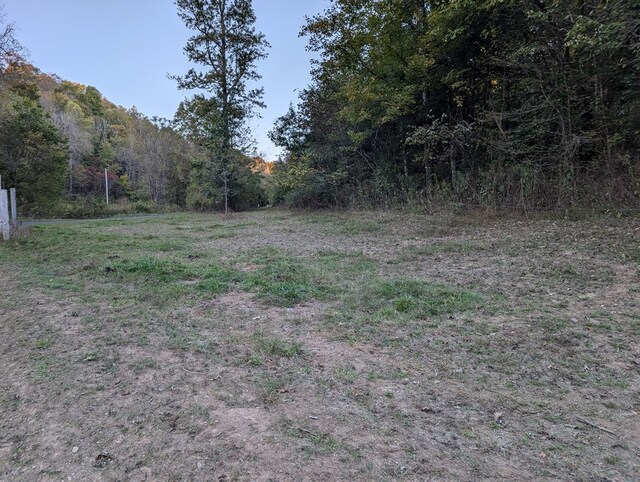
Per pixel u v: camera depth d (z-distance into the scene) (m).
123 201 31.27
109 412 2.26
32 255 7.76
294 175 20.50
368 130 16.64
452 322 3.62
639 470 1.70
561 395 2.35
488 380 2.56
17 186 19.78
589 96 9.77
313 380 2.62
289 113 21.56
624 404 2.23
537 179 10.19
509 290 4.54
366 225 11.85
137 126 45.66
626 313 3.62
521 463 1.76
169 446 1.94
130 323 3.81
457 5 9.89
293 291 4.72
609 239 6.70
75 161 33.47
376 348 3.13
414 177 15.62
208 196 23.55
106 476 1.73
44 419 2.20
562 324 3.42
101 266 6.36
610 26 7.00
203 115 22.17
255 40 21.97
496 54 11.41
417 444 1.92
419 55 12.55
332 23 14.62
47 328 3.68
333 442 1.95
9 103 19.89
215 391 2.50
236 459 1.83
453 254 6.81
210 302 4.51
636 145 9.24
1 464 1.83
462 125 11.70
